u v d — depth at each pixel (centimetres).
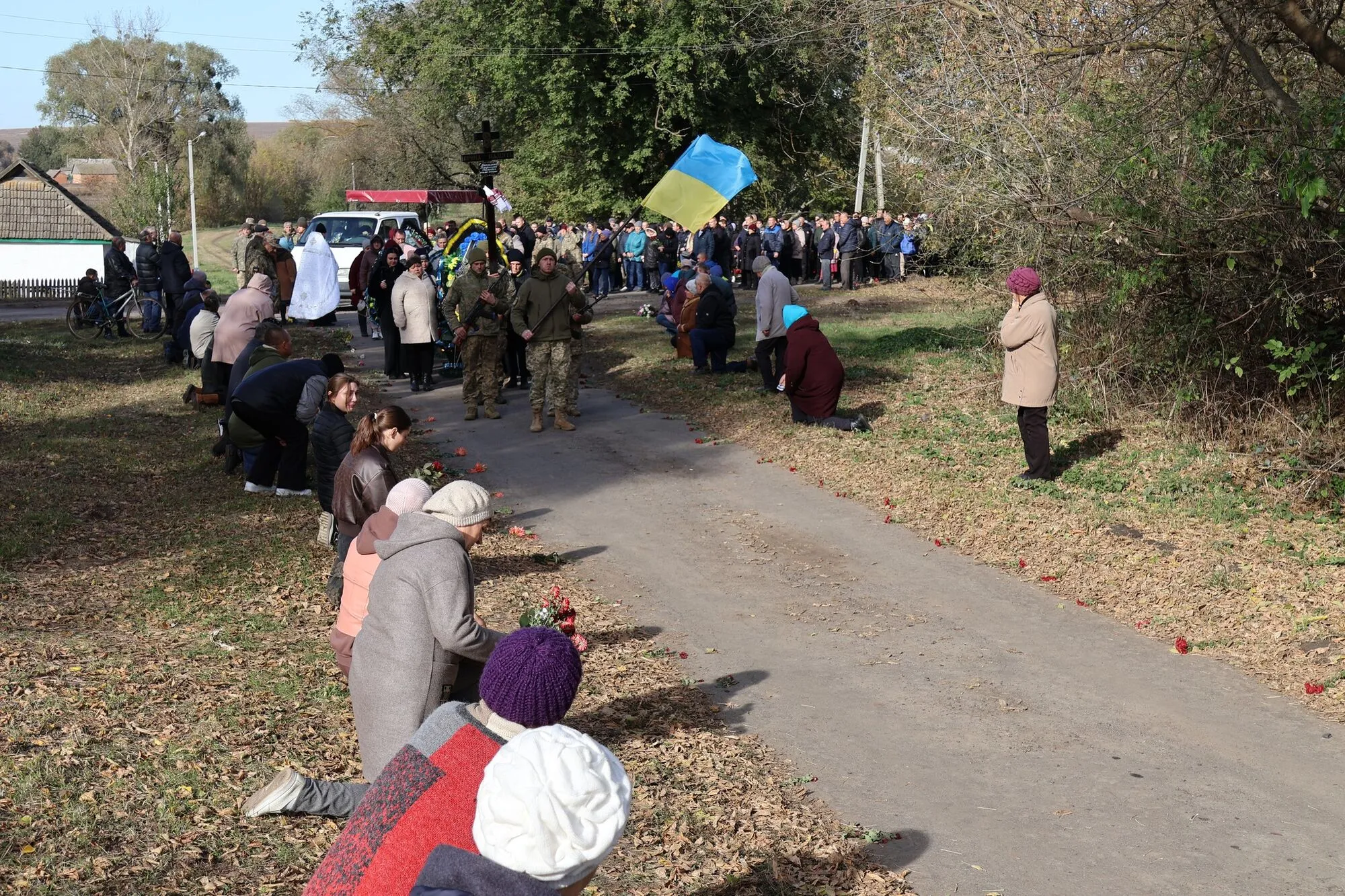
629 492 1152
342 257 2617
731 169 1461
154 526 994
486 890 217
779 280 1495
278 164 9462
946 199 1448
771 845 509
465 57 3869
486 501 454
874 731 637
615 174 3803
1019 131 1312
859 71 2338
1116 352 1291
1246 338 1180
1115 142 1205
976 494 1070
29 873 434
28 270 4338
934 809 550
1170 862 500
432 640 438
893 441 1266
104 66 7850
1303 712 651
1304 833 524
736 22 3334
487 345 1448
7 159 14862
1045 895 475
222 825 485
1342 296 1045
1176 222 1123
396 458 1248
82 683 634
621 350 1933
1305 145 1012
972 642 768
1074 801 556
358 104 5869
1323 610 771
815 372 1323
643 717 648
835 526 1030
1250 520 962
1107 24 1162
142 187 5341
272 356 1116
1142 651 746
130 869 445
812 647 766
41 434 1341
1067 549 923
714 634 791
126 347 2147
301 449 1093
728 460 1257
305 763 553
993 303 1573
